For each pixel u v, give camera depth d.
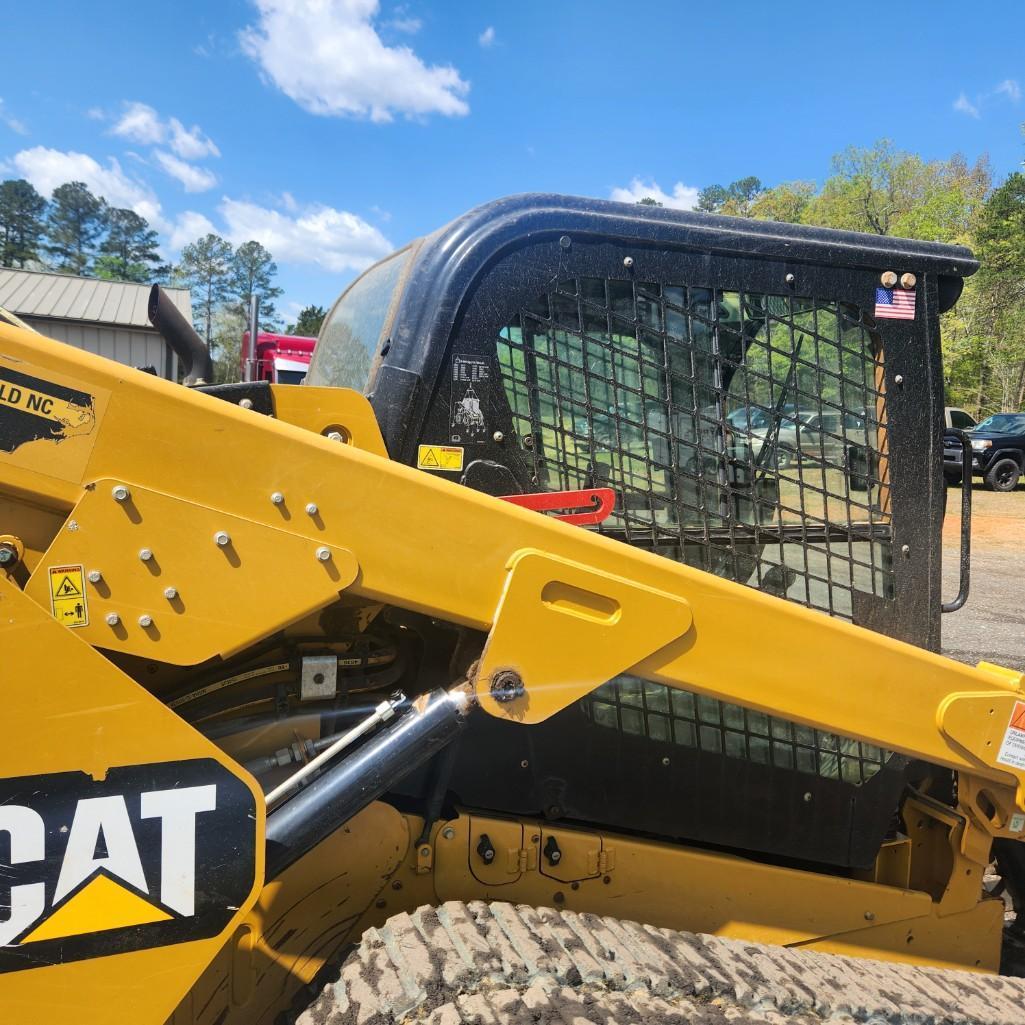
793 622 1.55
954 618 7.27
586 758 1.88
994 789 1.99
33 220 82.06
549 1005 1.25
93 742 1.14
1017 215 32.28
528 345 1.79
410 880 1.64
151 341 15.06
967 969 2.15
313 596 1.27
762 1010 1.43
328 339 2.65
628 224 1.82
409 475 1.32
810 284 1.95
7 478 1.13
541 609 1.38
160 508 1.19
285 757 1.50
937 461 2.07
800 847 2.05
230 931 1.23
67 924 1.14
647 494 1.88
